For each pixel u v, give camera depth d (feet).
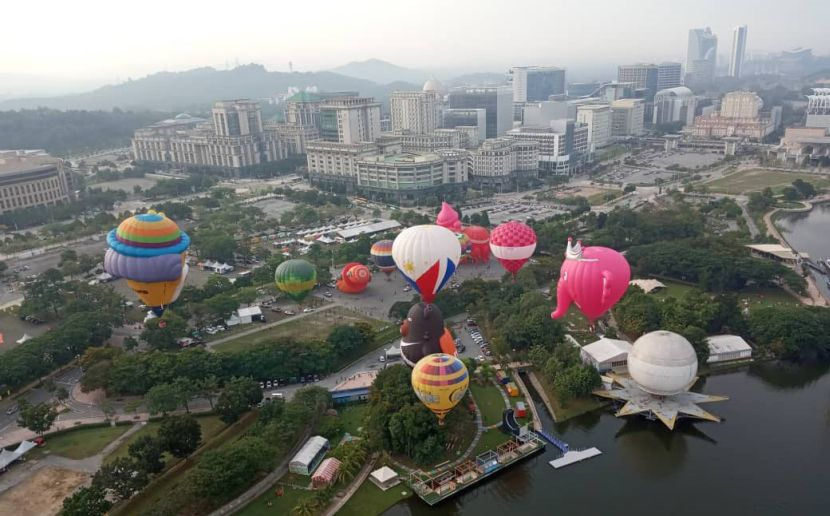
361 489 415.23
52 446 467.11
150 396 477.77
